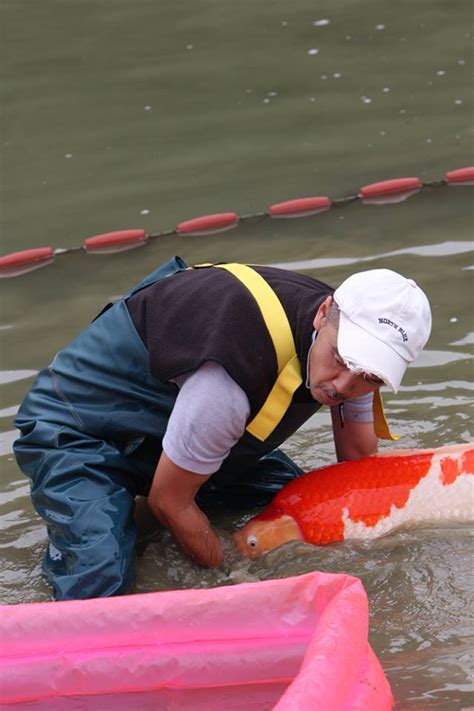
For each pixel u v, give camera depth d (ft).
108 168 46.39
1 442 28.32
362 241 38.32
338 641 16.92
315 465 26.63
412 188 42.34
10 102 53.42
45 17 63.41
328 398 20.62
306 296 21.04
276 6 62.95
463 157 44.60
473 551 22.22
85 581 20.95
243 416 20.68
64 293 36.55
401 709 18.13
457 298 33.45
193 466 20.95
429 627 20.43
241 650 18.39
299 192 42.86
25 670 18.42
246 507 25.46
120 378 22.71
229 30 60.03
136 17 62.80
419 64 53.88
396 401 28.73
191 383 20.66
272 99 51.67
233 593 18.52
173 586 22.41
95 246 39.86
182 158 46.75
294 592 18.42
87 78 55.42
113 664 18.42
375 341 19.84
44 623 18.49
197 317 20.90
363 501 22.65
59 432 22.72
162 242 39.88
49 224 41.98
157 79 54.65
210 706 18.10
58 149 48.55
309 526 22.71
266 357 20.52
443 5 61.16
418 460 22.90
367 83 52.47
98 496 21.99
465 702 18.22
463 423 27.43
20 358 32.12
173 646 18.48
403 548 22.41
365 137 47.26
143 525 24.66
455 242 37.50
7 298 36.55
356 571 22.03
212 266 22.54
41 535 24.76
